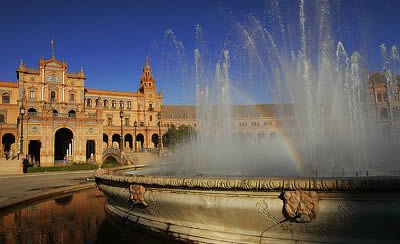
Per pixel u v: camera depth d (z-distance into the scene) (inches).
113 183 342.6
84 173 1536.7
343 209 215.9
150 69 3860.7
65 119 2297.0
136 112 3681.1
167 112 3882.9
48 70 3014.3
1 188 818.8
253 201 236.1
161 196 278.4
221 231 254.8
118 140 3368.6
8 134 2741.1
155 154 2306.8
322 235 226.7
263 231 241.4
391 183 204.1
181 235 270.7
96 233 330.0
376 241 216.7
